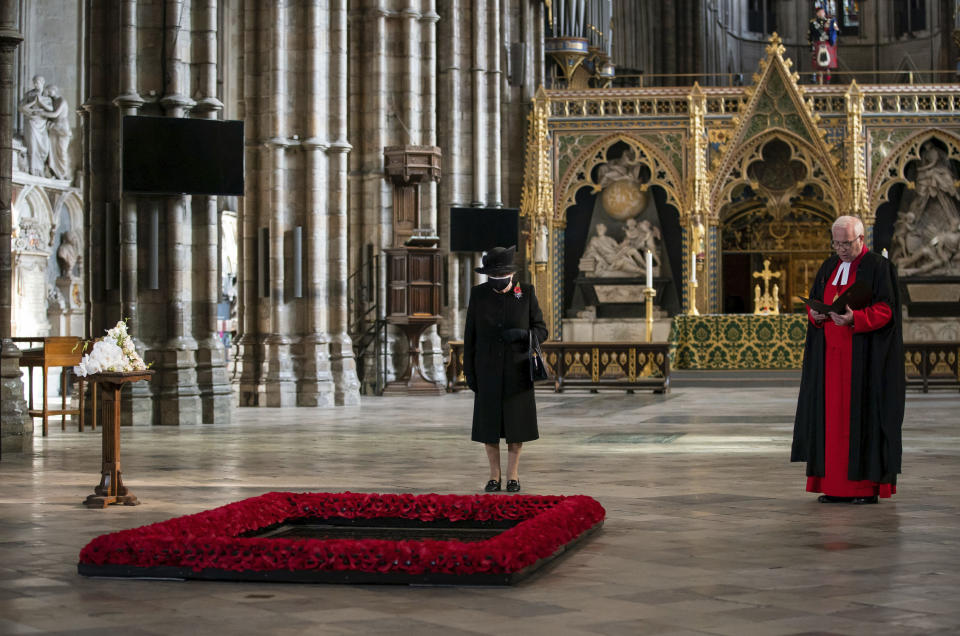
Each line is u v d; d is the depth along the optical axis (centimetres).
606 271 3375
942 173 3297
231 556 597
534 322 969
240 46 2250
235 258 3703
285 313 2238
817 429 883
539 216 3250
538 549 611
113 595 564
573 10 3603
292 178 2252
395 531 735
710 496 916
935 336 3306
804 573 607
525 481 1026
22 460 1250
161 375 1770
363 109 2666
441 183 3108
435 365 2672
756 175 3400
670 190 3259
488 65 3144
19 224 2939
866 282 865
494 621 505
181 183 1759
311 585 585
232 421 1817
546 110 3278
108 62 1838
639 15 4819
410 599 551
